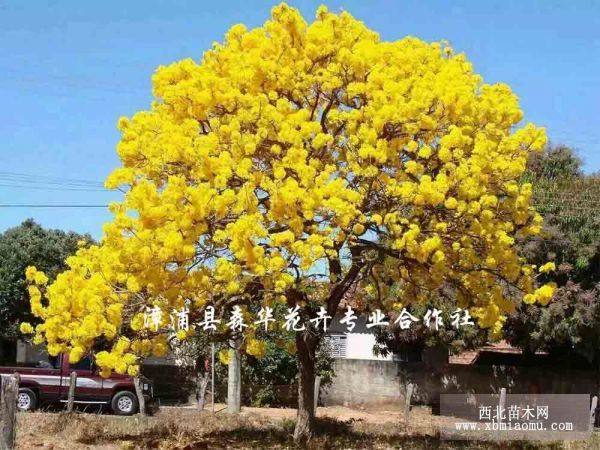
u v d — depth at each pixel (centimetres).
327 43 1234
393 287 1692
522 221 1228
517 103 1202
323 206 1109
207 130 1236
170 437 1417
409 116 1123
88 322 1123
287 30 1249
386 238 1214
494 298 1326
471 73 1242
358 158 1165
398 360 2795
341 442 1412
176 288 1102
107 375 1173
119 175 1118
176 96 1188
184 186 1066
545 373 2453
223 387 2686
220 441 1396
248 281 1166
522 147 1187
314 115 1273
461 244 1239
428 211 1191
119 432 1492
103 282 1137
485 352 2817
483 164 1120
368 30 1258
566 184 2211
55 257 2642
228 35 1242
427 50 1233
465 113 1155
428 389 2578
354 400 2662
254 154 1189
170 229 1059
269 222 1166
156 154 1123
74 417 1593
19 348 2542
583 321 2089
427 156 1134
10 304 2505
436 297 1728
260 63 1198
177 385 2759
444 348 2580
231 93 1173
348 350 2980
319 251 1079
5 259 2538
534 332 2145
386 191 1162
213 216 1102
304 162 1124
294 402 2645
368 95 1177
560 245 2100
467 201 1153
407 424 1947
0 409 1086
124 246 1070
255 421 1847
